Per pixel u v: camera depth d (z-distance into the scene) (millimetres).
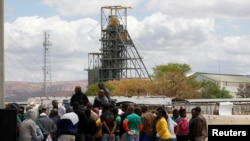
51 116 26578
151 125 27391
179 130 28188
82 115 25734
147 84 192875
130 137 26750
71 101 27578
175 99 120188
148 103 98375
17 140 23000
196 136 27203
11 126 21203
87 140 26094
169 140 27250
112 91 193000
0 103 25031
